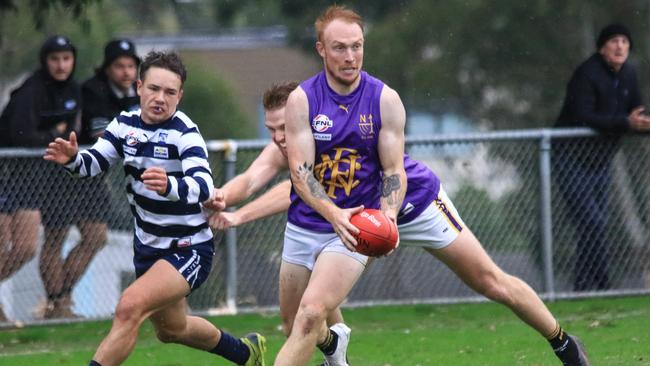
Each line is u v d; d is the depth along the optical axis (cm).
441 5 7219
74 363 2588
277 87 2112
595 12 6825
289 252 1986
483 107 7256
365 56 7269
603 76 3325
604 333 2769
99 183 3116
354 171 1884
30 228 3070
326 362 2077
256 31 10206
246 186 2156
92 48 7594
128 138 1972
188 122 1970
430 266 3331
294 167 1861
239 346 2198
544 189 3294
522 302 2062
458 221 2058
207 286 3200
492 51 7106
